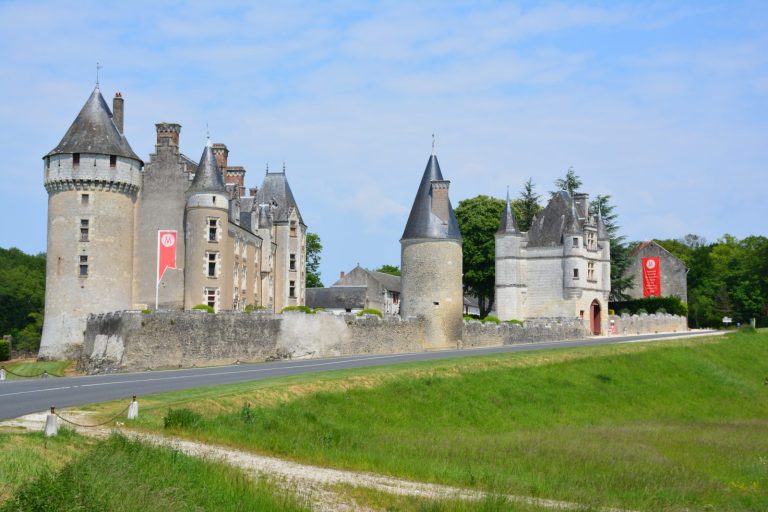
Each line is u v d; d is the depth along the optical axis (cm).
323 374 3950
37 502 1526
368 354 5444
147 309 4866
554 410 4303
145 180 5778
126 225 5622
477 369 4591
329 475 2261
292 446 2592
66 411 2567
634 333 8388
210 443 2442
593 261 8000
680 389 5203
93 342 5028
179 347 4675
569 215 7881
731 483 2683
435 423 3703
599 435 3512
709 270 11206
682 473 2739
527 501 2141
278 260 7250
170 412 2556
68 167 5488
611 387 4900
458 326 6088
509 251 7938
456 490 2233
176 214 5734
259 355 5012
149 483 1780
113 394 3073
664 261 10362
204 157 5762
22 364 5381
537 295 7881
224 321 4872
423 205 6156
